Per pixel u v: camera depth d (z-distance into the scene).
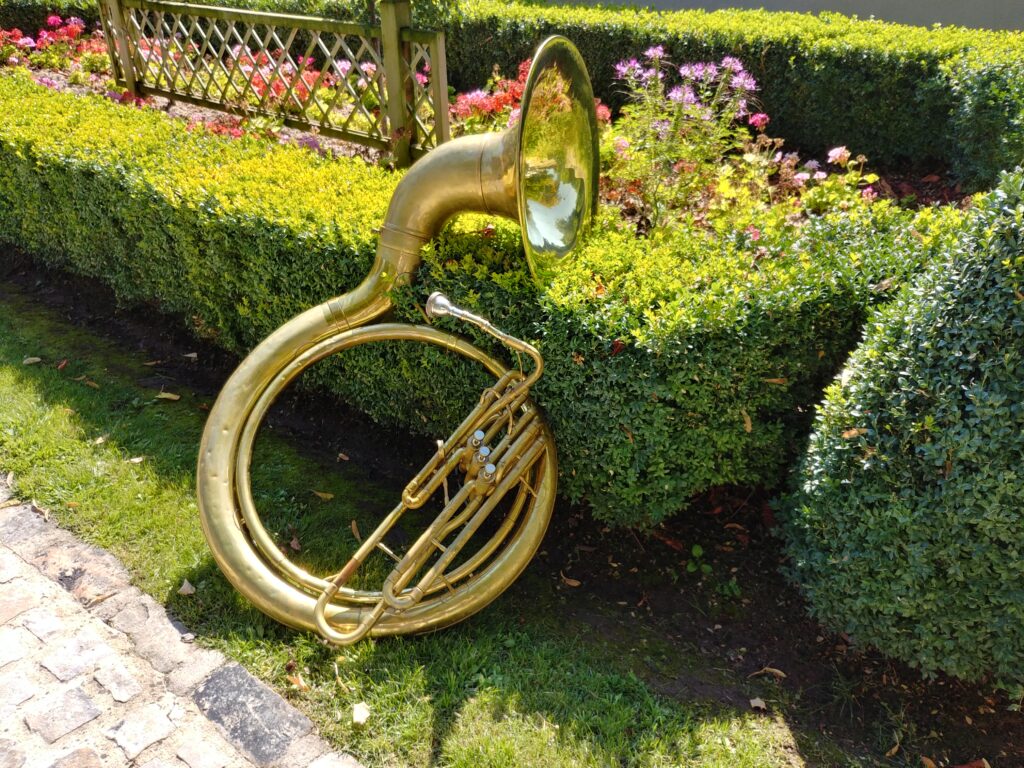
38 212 4.84
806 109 6.34
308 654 2.59
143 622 2.68
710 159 4.27
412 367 3.36
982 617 2.34
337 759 2.29
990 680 2.61
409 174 3.05
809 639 2.80
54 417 3.68
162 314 4.61
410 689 2.50
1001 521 2.20
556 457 2.94
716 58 6.54
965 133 5.36
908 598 2.40
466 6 7.70
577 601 2.93
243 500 2.85
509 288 2.96
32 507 3.15
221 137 4.73
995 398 2.15
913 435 2.33
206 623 2.70
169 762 2.25
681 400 2.78
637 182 3.98
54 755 2.25
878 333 2.50
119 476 3.34
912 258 3.06
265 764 2.26
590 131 3.32
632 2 9.94
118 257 4.47
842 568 2.55
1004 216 2.22
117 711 2.39
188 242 3.91
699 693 2.59
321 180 3.92
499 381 2.87
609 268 3.06
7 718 2.35
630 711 2.47
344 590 2.68
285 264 3.58
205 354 4.33
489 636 2.73
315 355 3.09
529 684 2.56
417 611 2.66
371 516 3.29
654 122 3.93
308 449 3.72
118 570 2.89
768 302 2.78
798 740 2.45
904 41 6.06
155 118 5.13
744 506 3.31
